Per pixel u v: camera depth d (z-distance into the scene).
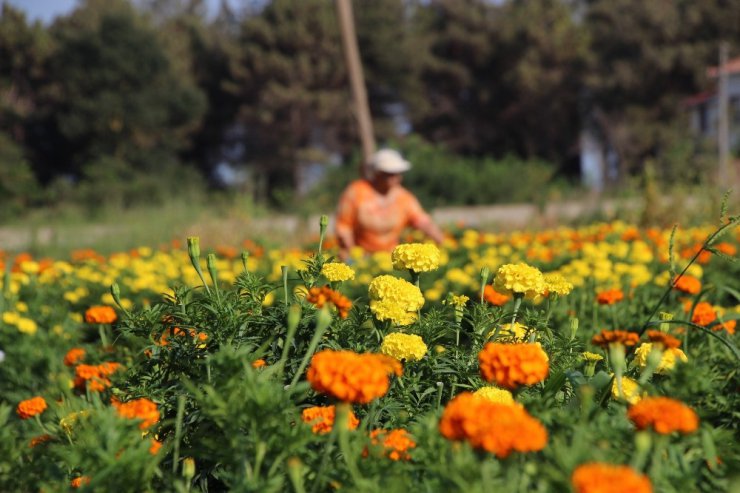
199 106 36.44
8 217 24.12
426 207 22.72
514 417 1.39
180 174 34.31
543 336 2.57
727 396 2.23
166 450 1.85
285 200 27.33
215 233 11.89
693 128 35.97
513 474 1.42
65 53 34.81
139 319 2.38
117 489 1.59
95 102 33.53
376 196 7.36
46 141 36.12
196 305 2.36
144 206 20.34
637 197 14.08
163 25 44.47
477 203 26.41
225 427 1.64
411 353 2.18
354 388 1.56
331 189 26.31
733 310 4.21
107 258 9.78
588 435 1.53
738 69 33.62
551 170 29.98
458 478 1.37
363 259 6.81
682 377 1.86
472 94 42.56
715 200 10.57
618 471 1.19
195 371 2.17
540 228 12.72
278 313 2.32
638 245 6.57
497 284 2.52
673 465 1.62
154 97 34.69
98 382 2.72
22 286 5.77
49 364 4.04
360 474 1.58
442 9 43.41
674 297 4.61
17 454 1.89
